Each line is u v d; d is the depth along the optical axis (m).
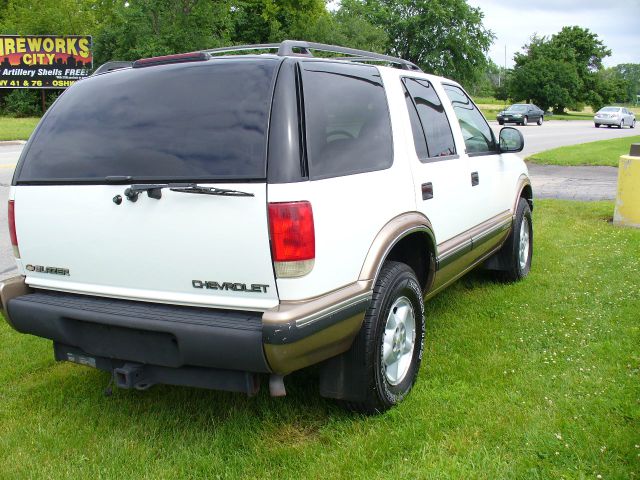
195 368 2.99
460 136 4.62
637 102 124.94
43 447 3.23
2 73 32.84
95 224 3.10
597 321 4.74
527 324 4.75
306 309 2.75
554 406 3.42
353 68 3.51
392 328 3.47
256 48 3.71
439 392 3.66
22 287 3.45
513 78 73.56
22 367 4.22
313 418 3.45
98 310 3.08
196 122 2.97
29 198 3.31
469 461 2.94
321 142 2.99
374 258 3.22
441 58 54.97
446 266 4.23
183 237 2.88
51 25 39.03
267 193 2.72
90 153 3.18
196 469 3.00
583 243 7.35
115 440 3.27
